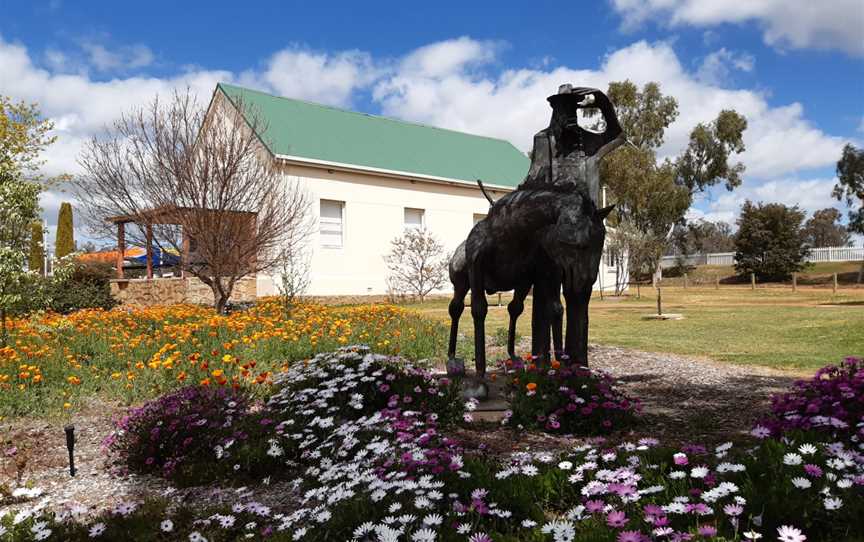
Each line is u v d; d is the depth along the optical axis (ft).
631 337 45.60
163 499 13.28
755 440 16.15
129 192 54.70
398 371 19.44
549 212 18.28
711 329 50.03
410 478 10.57
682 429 17.81
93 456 17.83
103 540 10.98
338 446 14.66
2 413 21.89
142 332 35.35
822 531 8.57
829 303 77.05
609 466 11.53
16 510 13.07
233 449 15.20
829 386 14.06
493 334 43.78
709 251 272.92
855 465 9.54
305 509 10.59
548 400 17.53
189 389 18.15
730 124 161.27
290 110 96.99
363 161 94.63
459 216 108.37
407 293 99.09
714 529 7.72
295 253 81.10
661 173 148.15
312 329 34.06
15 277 31.86
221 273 53.21
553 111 19.72
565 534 8.38
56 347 30.53
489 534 9.01
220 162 53.36
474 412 18.85
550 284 19.74
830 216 269.03
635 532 7.84
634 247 112.47
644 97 153.79
